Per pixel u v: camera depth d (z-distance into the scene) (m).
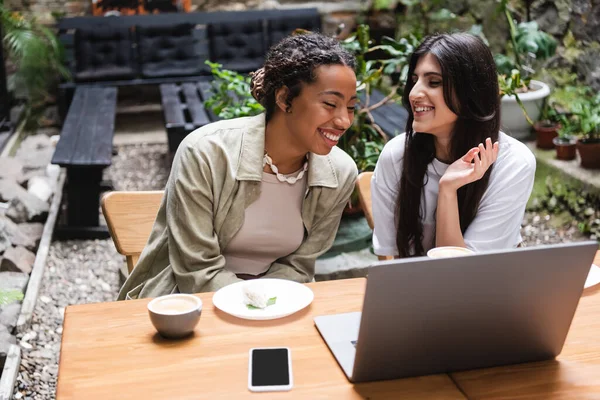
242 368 1.54
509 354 1.57
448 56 2.10
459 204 2.24
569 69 5.35
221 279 2.12
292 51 2.01
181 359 1.57
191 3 7.48
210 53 7.05
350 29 7.40
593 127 4.69
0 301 3.20
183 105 5.77
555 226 4.70
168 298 1.73
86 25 6.93
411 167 2.28
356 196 3.68
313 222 2.29
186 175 2.15
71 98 6.68
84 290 3.92
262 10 7.18
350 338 1.64
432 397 1.45
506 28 5.90
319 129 2.01
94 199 4.54
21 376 3.05
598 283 1.92
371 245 3.67
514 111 5.27
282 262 2.32
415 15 7.01
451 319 1.47
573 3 5.23
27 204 4.58
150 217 2.39
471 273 1.43
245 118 2.26
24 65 6.89
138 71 6.96
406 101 2.26
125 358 1.58
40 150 5.91
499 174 2.22
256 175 2.16
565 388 1.49
